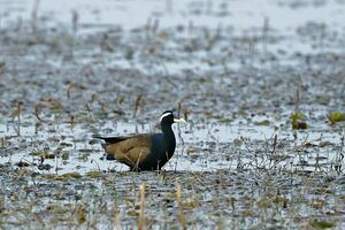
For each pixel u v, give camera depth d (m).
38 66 47.28
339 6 70.62
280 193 24.59
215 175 26.50
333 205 23.62
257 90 41.81
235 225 21.84
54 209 22.97
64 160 29.05
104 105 38.09
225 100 39.62
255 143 31.41
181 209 22.12
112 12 66.50
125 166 28.59
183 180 25.86
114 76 45.03
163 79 44.41
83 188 25.11
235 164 28.44
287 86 42.81
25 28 59.03
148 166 27.55
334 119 35.00
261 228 21.67
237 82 43.78
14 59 49.25
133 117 36.06
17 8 67.69
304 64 48.81
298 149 30.12
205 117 36.03
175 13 66.56
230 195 24.39
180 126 34.34
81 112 36.72
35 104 37.72
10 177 26.30
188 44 54.72
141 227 20.69
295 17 65.50
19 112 35.00
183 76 45.25
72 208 23.06
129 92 41.12
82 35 57.22
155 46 54.00
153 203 23.55
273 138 32.12
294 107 38.25
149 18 58.91
